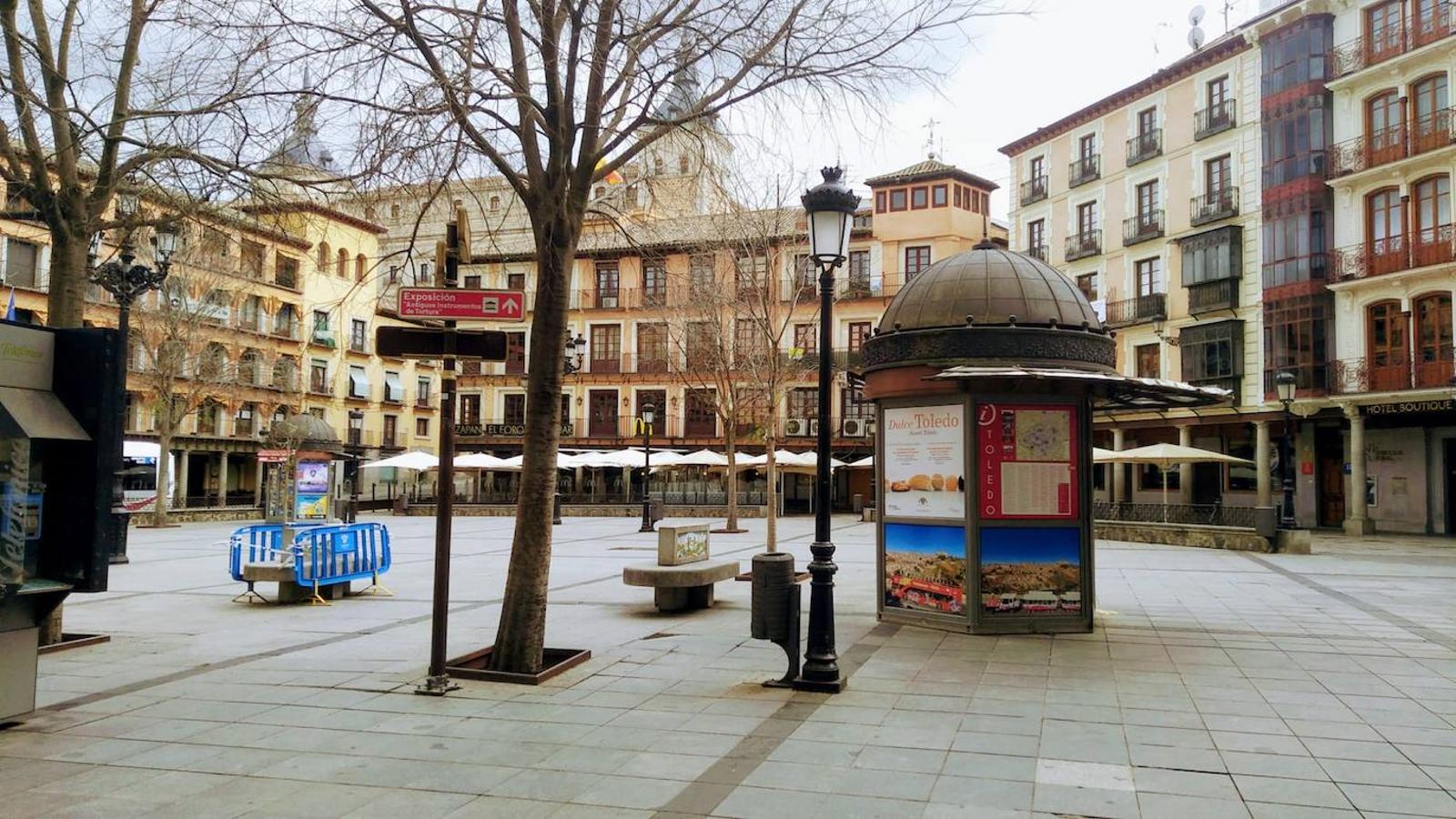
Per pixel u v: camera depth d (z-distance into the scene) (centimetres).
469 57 689
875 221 4906
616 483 5109
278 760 545
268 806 468
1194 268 3522
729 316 3023
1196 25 3903
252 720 634
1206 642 903
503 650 765
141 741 586
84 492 652
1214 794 473
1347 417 2994
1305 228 3119
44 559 648
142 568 1734
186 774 521
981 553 938
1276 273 3216
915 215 4856
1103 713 639
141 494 4147
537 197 788
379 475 5331
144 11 934
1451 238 2731
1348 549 2264
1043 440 949
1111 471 4038
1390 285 2881
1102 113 4044
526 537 773
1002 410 943
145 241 1880
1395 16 2945
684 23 764
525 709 659
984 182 4969
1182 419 3541
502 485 5509
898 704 665
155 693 716
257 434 4738
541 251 782
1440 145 2770
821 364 739
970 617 934
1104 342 959
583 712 651
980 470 941
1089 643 892
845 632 955
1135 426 3831
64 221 948
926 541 988
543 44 757
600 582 1461
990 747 559
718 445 4938
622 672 779
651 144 862
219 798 480
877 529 1041
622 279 5156
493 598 1280
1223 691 701
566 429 5194
